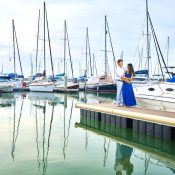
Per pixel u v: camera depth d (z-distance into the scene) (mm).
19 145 10180
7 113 18859
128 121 12789
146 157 9023
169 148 10047
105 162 8336
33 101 28266
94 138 11477
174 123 9789
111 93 43000
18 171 7484
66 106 23469
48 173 7352
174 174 7441
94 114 14961
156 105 14164
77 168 7762
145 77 34688
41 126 14039
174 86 13539
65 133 12398
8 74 47594
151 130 11367
